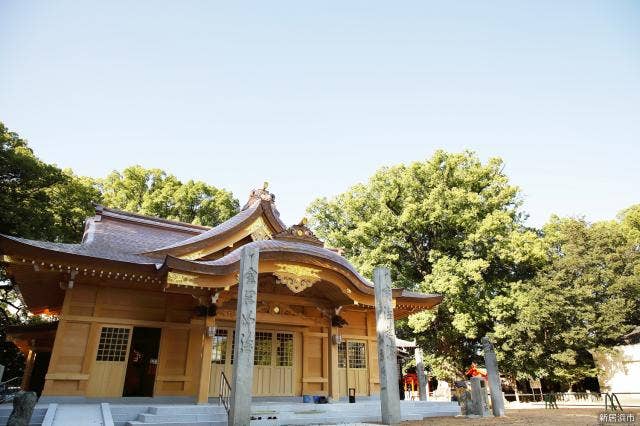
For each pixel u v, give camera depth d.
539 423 12.85
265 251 13.98
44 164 23.41
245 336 10.63
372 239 34.38
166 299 15.70
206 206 42.91
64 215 25.81
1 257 12.11
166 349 15.05
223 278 13.38
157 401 14.20
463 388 18.80
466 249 31.45
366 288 16.11
